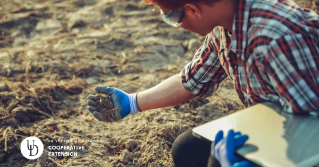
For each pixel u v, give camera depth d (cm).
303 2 388
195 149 136
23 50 323
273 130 107
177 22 124
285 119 111
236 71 130
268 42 109
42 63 297
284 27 109
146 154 192
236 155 102
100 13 413
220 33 135
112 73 293
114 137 208
